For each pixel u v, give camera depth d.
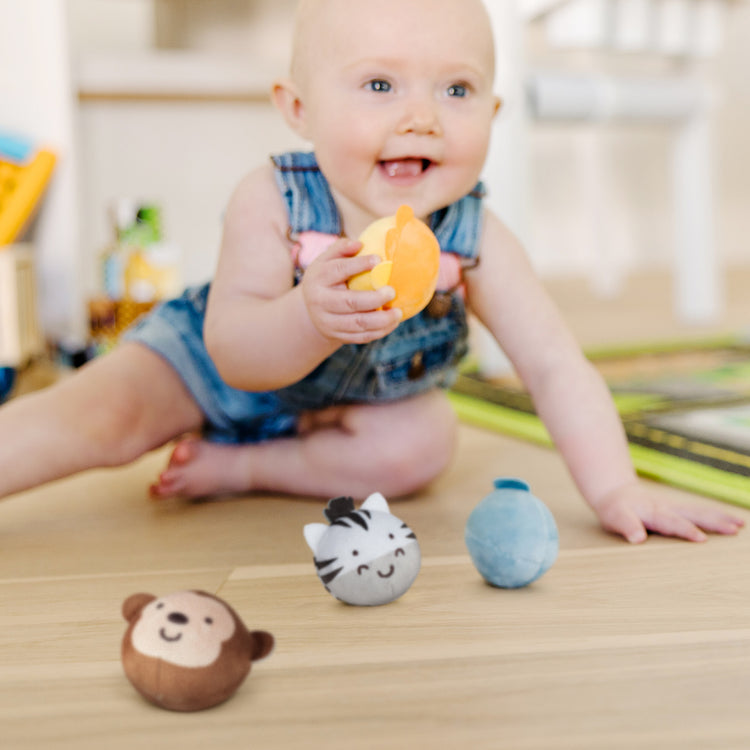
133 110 1.72
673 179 1.95
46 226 1.54
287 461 0.81
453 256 0.75
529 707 0.42
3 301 1.36
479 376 1.38
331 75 0.66
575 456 0.71
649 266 3.06
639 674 0.45
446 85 0.65
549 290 2.56
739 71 3.05
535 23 1.72
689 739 0.39
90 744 0.39
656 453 0.90
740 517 0.72
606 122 1.66
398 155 0.65
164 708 0.42
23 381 1.37
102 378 0.77
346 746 0.39
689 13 1.70
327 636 0.50
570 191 2.95
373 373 0.76
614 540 0.66
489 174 1.38
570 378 0.72
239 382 0.71
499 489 0.60
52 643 0.50
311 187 0.73
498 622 0.52
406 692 0.43
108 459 0.75
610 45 1.66
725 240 3.18
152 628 0.42
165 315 0.81
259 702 0.43
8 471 0.71
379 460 0.77
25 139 1.50
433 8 0.65
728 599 0.55
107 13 1.94
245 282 0.72
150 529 0.73
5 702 0.43
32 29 1.48
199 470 0.80
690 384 1.23
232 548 0.67
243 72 1.57
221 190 1.79
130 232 1.52
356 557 0.53
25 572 0.63
